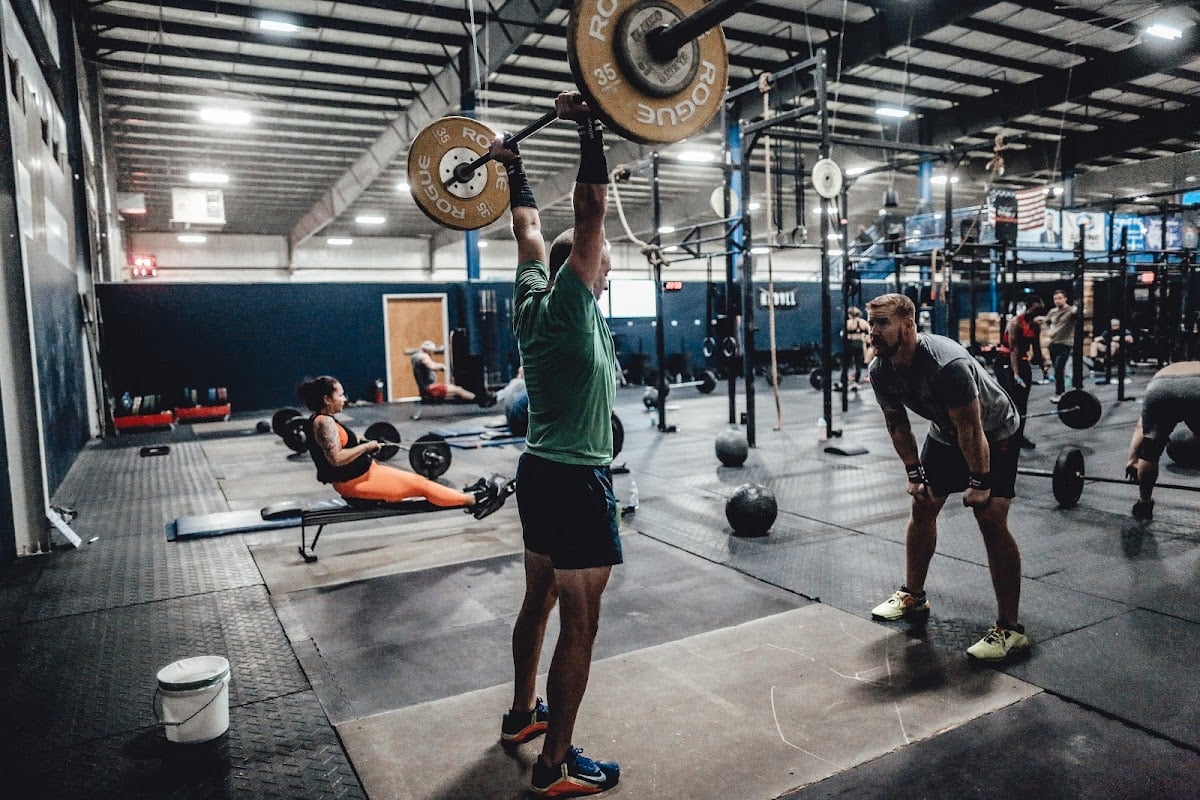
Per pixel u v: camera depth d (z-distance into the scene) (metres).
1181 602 3.06
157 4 9.60
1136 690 2.35
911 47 12.73
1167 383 4.02
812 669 2.58
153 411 10.97
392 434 7.17
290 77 12.20
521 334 1.89
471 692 2.52
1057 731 2.14
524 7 10.09
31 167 6.34
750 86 7.49
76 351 8.84
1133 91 15.26
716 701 2.38
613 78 1.67
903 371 2.60
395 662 2.78
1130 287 12.78
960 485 2.80
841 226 9.84
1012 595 2.60
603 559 1.84
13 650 2.96
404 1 10.20
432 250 25.17
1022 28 12.23
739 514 4.25
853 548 4.00
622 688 2.48
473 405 13.50
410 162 2.75
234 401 13.60
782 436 8.05
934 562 3.70
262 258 23.42
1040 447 6.74
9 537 4.13
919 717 2.24
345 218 21.69
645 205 22.61
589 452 1.83
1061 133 17.69
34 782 2.04
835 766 2.00
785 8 11.34
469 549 4.26
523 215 2.01
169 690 2.06
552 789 1.87
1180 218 11.68
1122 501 4.73
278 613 3.32
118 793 1.98
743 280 7.40
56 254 7.64
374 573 3.85
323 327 14.26
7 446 4.18
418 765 2.08
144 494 6.11
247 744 2.21
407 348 15.01
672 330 17.70
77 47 10.00
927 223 13.39
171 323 13.15
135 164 16.22
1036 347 12.39
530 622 2.08
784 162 17.23
